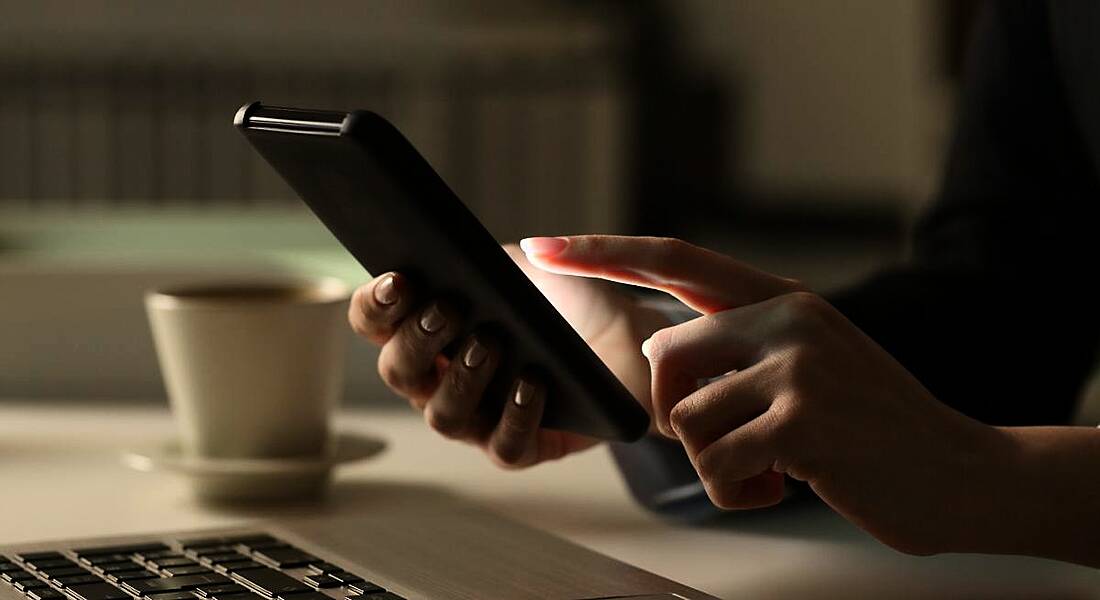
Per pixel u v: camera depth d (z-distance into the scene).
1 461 1.06
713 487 0.82
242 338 0.97
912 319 1.09
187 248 1.41
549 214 4.00
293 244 1.43
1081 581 0.86
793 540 0.93
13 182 3.96
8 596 0.77
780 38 4.64
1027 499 0.82
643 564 0.88
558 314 0.83
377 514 0.96
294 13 4.16
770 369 0.82
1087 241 1.15
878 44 4.60
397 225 0.81
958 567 0.88
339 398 1.22
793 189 4.63
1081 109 1.13
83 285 1.22
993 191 1.16
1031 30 1.19
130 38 4.12
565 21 4.19
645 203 4.18
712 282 0.84
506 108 4.01
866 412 0.81
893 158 4.61
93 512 0.96
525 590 0.79
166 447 1.01
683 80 4.38
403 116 4.07
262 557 0.82
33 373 1.23
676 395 0.85
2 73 3.99
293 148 0.80
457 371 0.90
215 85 4.06
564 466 1.08
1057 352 1.12
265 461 0.98
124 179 3.99
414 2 4.18
